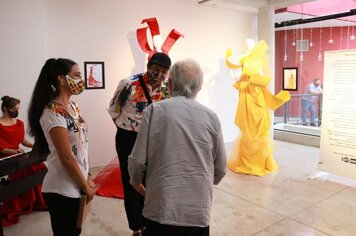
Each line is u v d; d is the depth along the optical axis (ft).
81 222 4.99
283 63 30.91
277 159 15.98
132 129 7.53
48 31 12.76
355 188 11.99
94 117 14.39
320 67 29.22
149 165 4.42
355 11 19.75
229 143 19.77
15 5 11.31
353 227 8.92
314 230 8.76
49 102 4.82
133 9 14.87
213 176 4.65
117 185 11.50
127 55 14.92
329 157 12.68
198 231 4.52
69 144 4.71
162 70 7.07
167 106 4.37
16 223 9.15
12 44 11.39
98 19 13.92
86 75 13.89
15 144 9.71
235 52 19.56
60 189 4.80
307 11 22.18
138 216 7.75
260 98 13.47
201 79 4.60
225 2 16.93
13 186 8.29
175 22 16.53
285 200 10.89
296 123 24.17
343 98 11.99
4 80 11.34
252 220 9.39
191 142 4.29
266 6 18.08
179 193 4.24
